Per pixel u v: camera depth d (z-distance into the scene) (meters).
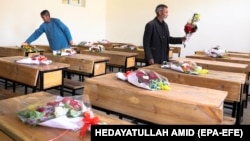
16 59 3.27
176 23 6.75
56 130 1.14
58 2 6.53
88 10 7.48
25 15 5.82
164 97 1.64
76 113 1.20
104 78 2.11
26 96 1.64
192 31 3.09
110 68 5.62
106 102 1.90
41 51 4.70
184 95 1.68
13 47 4.96
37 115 1.17
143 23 7.39
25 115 1.22
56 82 2.92
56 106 1.22
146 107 1.71
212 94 1.74
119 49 5.70
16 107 1.42
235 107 2.31
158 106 1.66
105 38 8.22
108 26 8.16
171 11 6.78
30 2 5.87
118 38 7.98
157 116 1.67
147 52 3.29
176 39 3.43
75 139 1.07
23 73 2.79
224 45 6.19
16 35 5.70
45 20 4.57
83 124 1.14
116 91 1.85
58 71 2.92
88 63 3.60
